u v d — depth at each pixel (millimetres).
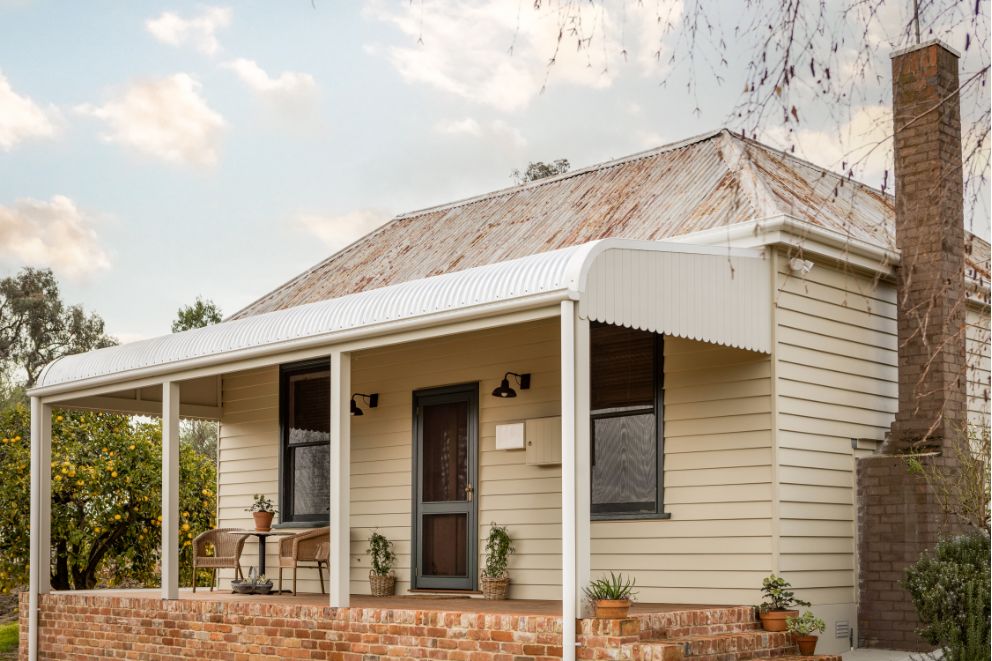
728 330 10016
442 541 13141
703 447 10922
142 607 12219
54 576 17297
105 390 13234
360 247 17188
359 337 10305
